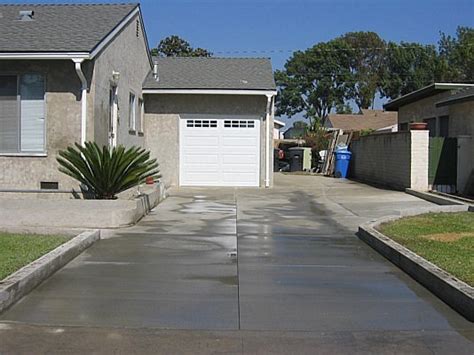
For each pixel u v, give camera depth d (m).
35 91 15.19
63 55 14.30
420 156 18.86
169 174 21.86
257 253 9.93
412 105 25.02
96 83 15.12
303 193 19.55
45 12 17.80
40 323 6.31
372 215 14.43
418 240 10.00
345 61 75.94
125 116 18.34
